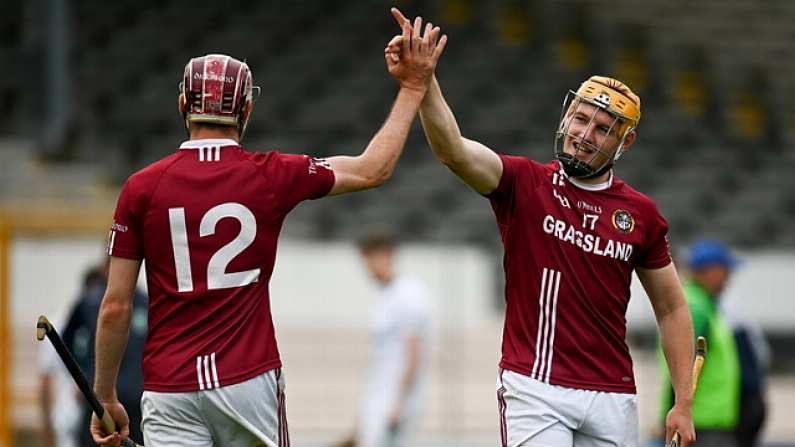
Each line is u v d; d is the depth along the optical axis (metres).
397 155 17.33
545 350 17.98
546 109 74.12
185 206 16.28
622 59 80.56
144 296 27.89
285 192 16.58
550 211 18.19
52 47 61.81
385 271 33.62
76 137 66.25
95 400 16.73
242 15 79.25
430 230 63.03
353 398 49.12
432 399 47.28
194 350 16.20
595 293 18.11
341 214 64.12
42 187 60.91
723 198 68.50
